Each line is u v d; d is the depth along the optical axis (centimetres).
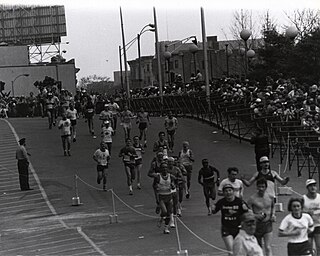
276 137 3584
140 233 2125
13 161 3938
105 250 1891
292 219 1396
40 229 2344
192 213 2428
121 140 4422
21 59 11369
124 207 2678
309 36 6294
